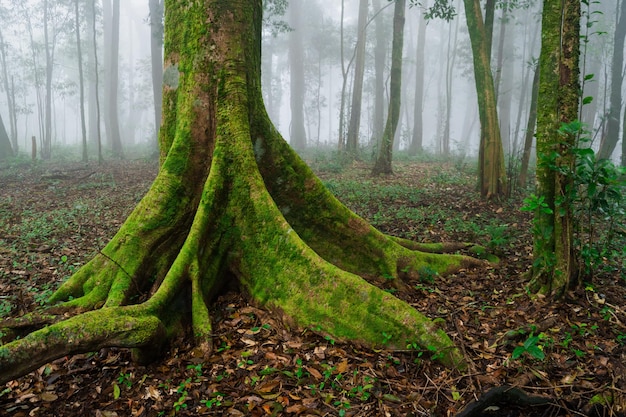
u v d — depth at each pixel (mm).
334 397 3342
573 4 4184
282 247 4523
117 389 3492
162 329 3697
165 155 5281
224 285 4844
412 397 3260
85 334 3268
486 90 10297
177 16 5066
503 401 3115
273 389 3430
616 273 5305
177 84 5109
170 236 4754
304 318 4184
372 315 3963
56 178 15680
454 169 17828
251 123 5113
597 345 3791
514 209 9750
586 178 4324
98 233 7773
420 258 5660
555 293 4520
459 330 4082
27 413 3301
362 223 5441
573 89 4281
